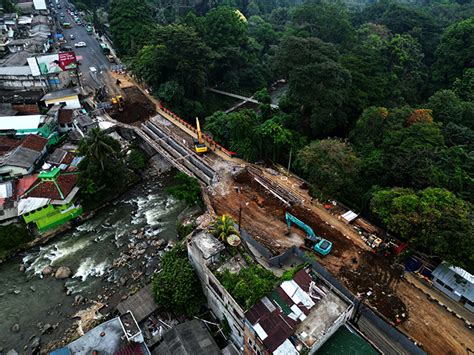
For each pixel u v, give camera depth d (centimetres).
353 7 17012
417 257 4262
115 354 3188
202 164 6153
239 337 3450
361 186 5231
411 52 8581
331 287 3369
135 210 5853
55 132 6856
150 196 6191
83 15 13425
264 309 3081
